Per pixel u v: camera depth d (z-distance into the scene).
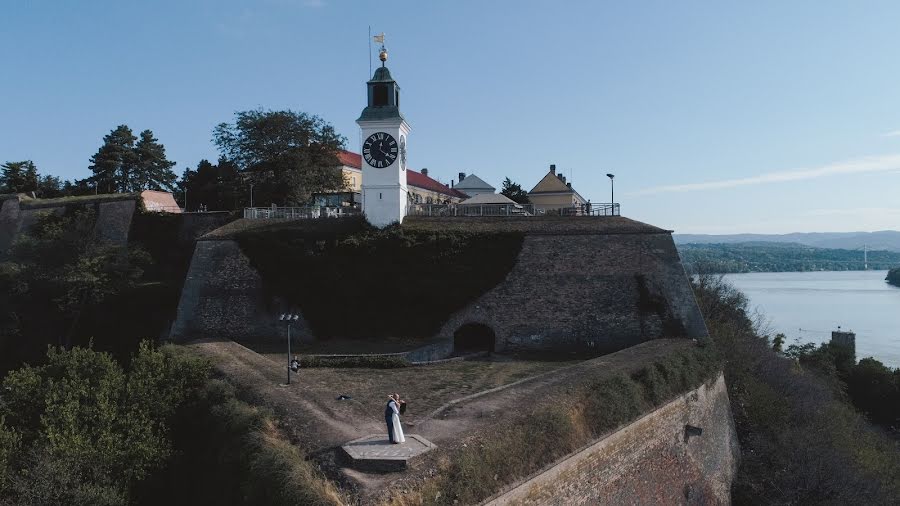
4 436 17.53
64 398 19.78
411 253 34.16
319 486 12.99
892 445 37.12
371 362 28.05
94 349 37.22
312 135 55.44
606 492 18.66
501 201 58.78
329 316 33.34
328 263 34.22
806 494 25.14
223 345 29.17
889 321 112.31
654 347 27.62
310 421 17.27
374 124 36.38
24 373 21.00
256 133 54.19
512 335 32.25
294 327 33.41
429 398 22.00
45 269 38.66
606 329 31.78
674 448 22.92
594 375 21.67
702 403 25.78
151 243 47.31
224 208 57.91
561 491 16.55
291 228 36.50
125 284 38.88
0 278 39.34
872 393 51.78
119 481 17.28
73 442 17.20
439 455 14.31
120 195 49.31
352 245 34.50
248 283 34.59
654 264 32.94
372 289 33.62
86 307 38.84
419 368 27.94
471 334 34.34
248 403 19.55
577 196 77.69
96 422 19.06
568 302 32.50
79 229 41.56
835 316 121.06
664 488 21.81
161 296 39.25
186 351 26.97
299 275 34.19
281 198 53.34
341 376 26.00
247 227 37.53
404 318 33.16
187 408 21.09
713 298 51.81
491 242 34.12
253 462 14.44
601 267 33.16
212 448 18.00
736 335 39.84
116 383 20.69
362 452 14.23
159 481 18.30
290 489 12.58
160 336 36.88
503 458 15.16
